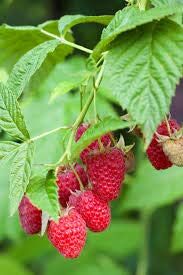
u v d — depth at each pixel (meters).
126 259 0.96
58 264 0.83
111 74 0.40
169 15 0.40
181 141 0.43
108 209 0.45
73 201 0.45
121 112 0.75
